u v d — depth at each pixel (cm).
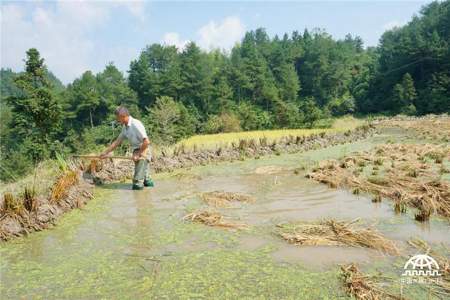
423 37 7094
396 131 2831
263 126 5741
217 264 454
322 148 1734
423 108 5912
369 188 799
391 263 448
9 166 3159
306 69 8644
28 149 3378
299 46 9575
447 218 613
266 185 888
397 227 574
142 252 495
